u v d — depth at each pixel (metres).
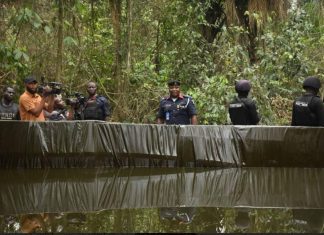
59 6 12.47
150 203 6.73
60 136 9.22
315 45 16.94
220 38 18.38
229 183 8.09
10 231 5.27
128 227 5.47
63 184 7.89
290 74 15.09
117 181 8.20
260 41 16.14
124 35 14.12
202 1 17.39
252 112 9.65
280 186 7.89
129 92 14.36
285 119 14.19
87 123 9.34
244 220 5.76
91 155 9.32
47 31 11.72
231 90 13.36
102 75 14.94
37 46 14.22
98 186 7.79
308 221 5.71
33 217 5.90
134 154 9.45
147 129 9.49
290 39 15.09
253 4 16.67
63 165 9.23
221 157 9.48
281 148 9.43
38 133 9.12
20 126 9.05
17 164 9.07
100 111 10.57
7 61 12.08
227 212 6.18
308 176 8.66
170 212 6.16
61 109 10.98
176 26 16.31
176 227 5.45
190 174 8.88
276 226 5.50
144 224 5.62
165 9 16.27
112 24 14.72
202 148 9.52
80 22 14.46
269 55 14.89
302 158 9.39
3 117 10.24
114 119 13.70
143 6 16.09
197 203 6.73
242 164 9.48
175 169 9.36
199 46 16.83
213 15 18.09
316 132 9.33
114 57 14.68
